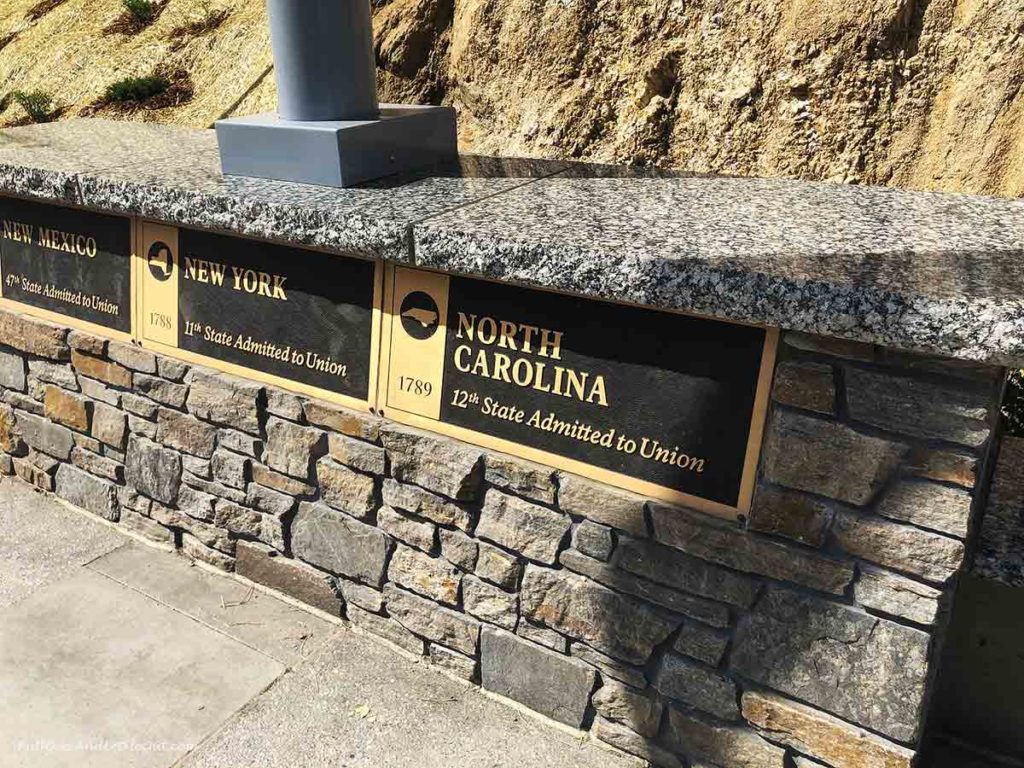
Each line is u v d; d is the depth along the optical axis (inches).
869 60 141.0
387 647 126.0
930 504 85.7
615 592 105.1
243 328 127.0
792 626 95.0
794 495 92.1
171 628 127.7
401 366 114.6
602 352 100.0
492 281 105.0
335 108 125.9
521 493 108.6
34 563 141.6
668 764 106.8
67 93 245.4
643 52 159.6
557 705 112.8
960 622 106.5
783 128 147.3
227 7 243.3
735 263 88.2
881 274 85.1
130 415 142.9
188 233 128.4
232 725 111.0
